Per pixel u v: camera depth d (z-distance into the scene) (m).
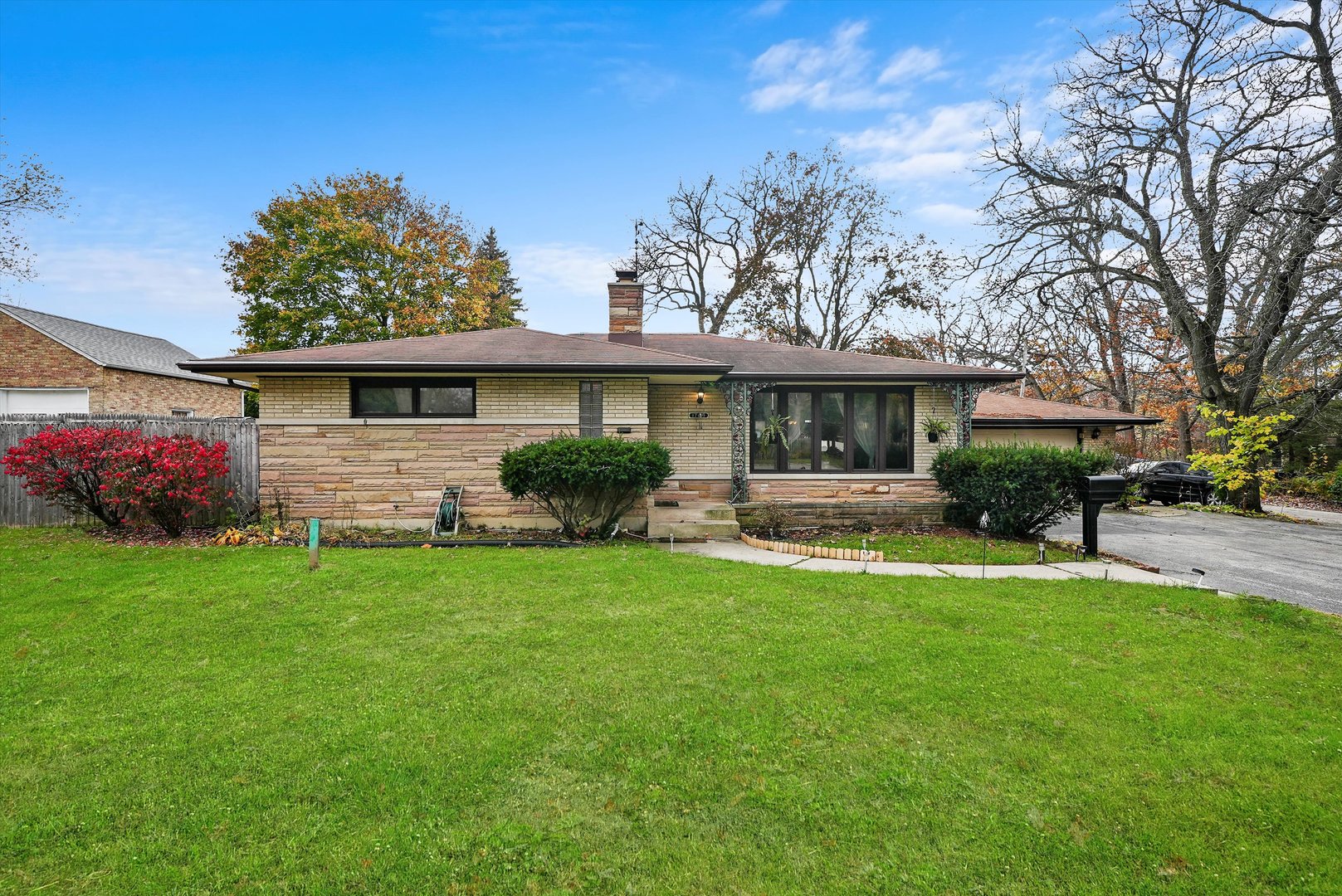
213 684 4.21
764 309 29.81
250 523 9.70
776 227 29.50
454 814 2.81
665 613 5.79
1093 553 8.94
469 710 3.84
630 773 3.16
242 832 2.68
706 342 14.84
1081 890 2.38
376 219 29.83
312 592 6.28
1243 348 16.61
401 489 10.02
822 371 11.45
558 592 6.45
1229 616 5.84
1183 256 16.88
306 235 24.77
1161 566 8.79
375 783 3.04
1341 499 18.58
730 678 4.34
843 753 3.36
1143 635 5.30
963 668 4.54
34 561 7.49
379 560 7.68
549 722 3.69
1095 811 2.87
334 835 2.67
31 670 4.41
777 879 2.43
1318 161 13.03
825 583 6.90
